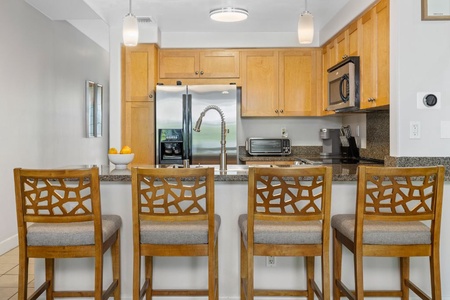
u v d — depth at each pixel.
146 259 2.29
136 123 4.44
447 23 2.58
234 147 4.28
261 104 4.70
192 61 4.66
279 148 4.78
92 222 2.07
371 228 1.95
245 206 2.43
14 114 3.72
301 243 1.93
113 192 2.43
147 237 1.95
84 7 3.75
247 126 5.07
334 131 4.91
